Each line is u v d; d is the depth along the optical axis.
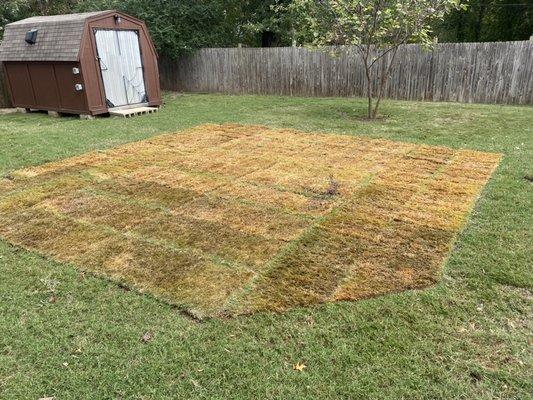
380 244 3.50
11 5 13.44
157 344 2.44
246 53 13.45
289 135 7.36
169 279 3.06
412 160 5.75
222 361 2.31
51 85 9.73
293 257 3.33
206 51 14.09
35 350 2.40
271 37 17.67
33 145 6.87
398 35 8.26
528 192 4.52
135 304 2.80
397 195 4.51
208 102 11.74
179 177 5.20
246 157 6.02
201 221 3.98
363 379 2.18
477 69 10.65
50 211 4.27
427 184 4.82
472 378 2.17
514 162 5.55
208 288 2.95
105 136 7.51
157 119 9.19
